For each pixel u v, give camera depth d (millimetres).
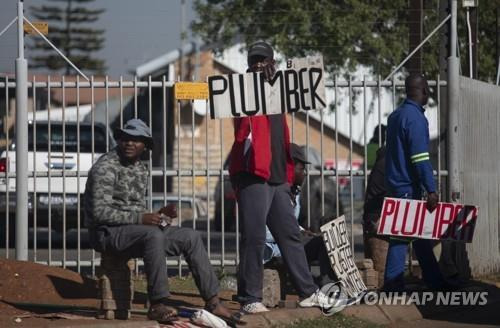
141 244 15180
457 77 22188
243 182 16578
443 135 22562
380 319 17891
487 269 23453
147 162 22016
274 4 44781
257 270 16594
